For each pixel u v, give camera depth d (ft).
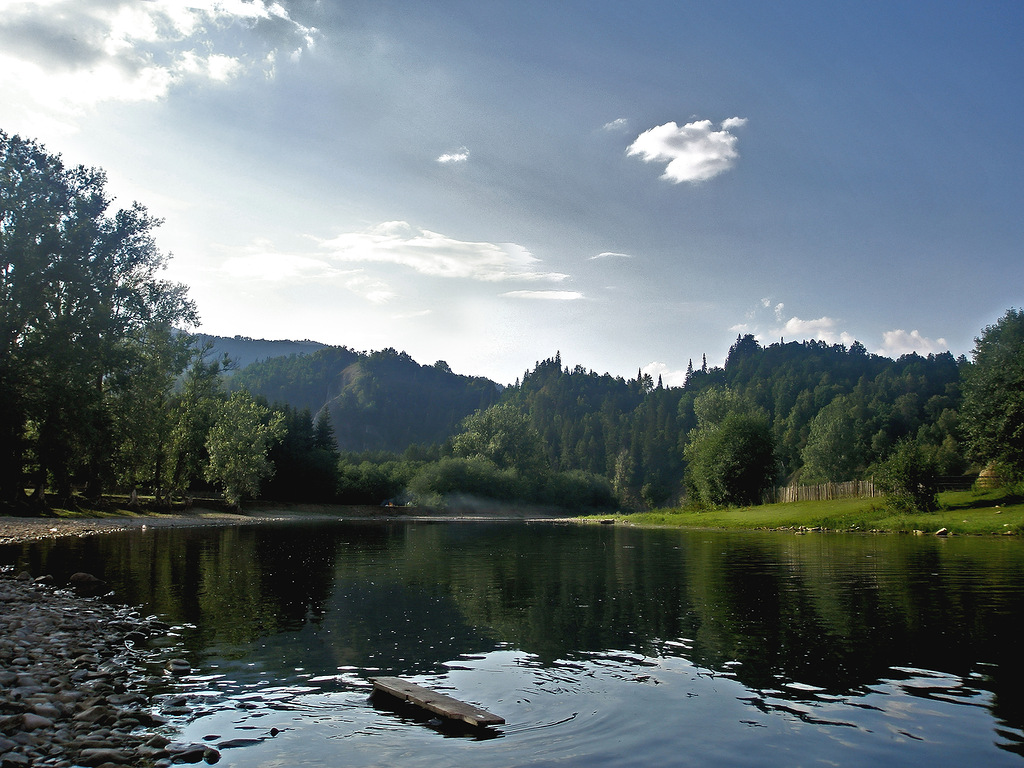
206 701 29.63
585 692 31.07
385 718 27.66
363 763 23.06
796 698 29.94
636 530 188.85
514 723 27.14
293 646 39.60
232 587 63.16
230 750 24.13
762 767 22.66
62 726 26.04
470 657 37.32
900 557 87.76
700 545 119.96
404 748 24.44
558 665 35.60
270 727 26.53
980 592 56.65
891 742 24.72
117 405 177.68
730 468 251.60
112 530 145.28
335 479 379.55
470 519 324.60
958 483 179.52
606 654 37.91
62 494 186.39
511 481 423.64
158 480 242.58
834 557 90.22
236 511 293.23
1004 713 27.63
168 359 217.97
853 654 36.99
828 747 24.36
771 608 51.29
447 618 48.26
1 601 50.75
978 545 104.12
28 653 36.09
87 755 23.11
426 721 27.32
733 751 24.09
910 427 504.84
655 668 34.96
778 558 91.25
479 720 26.43
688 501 301.02
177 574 72.28
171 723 26.84
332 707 28.99
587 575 73.92
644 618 48.11
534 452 466.70
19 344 148.97
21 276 141.59
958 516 142.41
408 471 442.09
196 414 247.29
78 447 162.71
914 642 39.29
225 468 284.20
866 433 490.08
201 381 250.57
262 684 32.17
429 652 38.40
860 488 205.57
